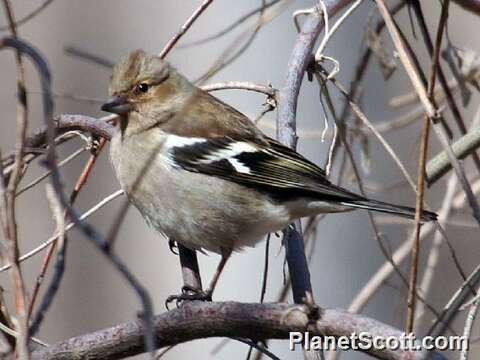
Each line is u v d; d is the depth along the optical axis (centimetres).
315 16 1024
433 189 1432
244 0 1595
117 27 1889
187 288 986
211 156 1007
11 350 730
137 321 764
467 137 995
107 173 1855
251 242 1034
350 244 1595
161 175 1008
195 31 1616
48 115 574
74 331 1836
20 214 1817
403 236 1595
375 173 1581
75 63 1900
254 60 1573
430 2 1666
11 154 958
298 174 997
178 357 1667
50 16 1920
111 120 1112
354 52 1558
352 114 1088
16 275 621
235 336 743
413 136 1616
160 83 1033
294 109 995
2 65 1795
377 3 820
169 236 1037
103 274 1844
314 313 689
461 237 1614
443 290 1586
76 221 545
